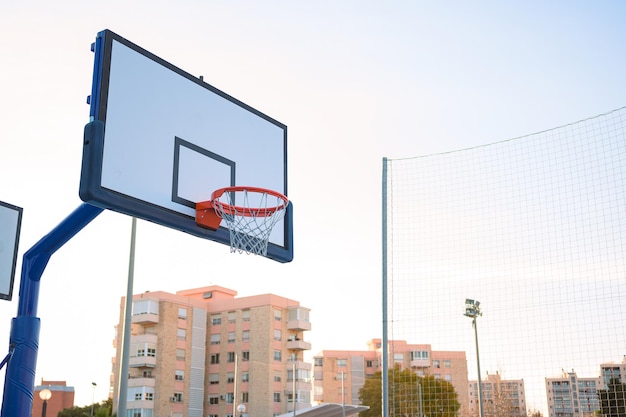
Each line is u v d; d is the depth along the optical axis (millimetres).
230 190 6887
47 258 6582
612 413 11531
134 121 6094
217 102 7188
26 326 6398
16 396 6238
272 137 7875
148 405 54219
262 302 59562
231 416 58000
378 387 59406
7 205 9328
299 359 60281
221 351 60062
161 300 57344
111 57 6023
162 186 6246
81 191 5512
